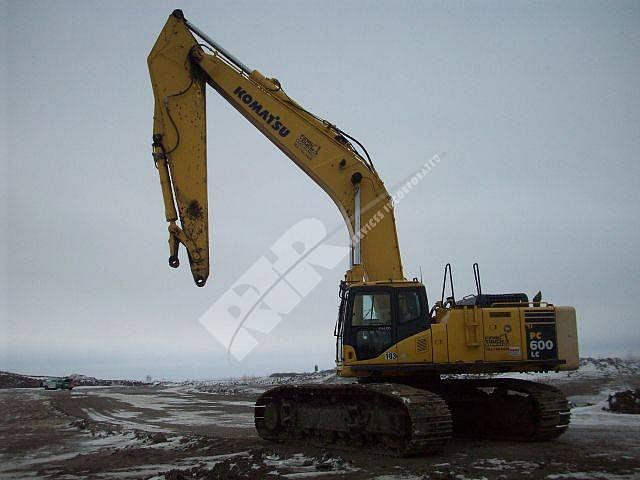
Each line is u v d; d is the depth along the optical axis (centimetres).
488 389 1410
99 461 1201
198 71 1405
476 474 927
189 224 1305
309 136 1389
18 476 1051
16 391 5131
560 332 1241
